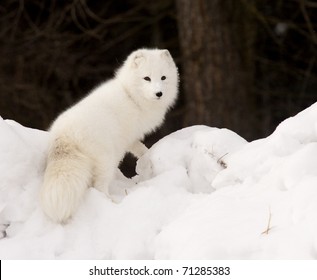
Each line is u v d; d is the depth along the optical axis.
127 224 7.93
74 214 8.30
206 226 7.25
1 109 22.19
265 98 23.58
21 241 7.85
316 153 7.79
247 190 7.94
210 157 9.18
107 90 10.29
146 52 10.70
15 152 8.51
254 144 9.01
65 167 8.47
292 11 22.81
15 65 22.52
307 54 23.36
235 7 19.05
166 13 22.09
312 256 6.37
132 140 10.32
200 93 18.53
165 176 9.10
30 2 23.03
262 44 23.14
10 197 8.27
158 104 10.66
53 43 22.38
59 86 23.14
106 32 23.34
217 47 18.34
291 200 7.12
